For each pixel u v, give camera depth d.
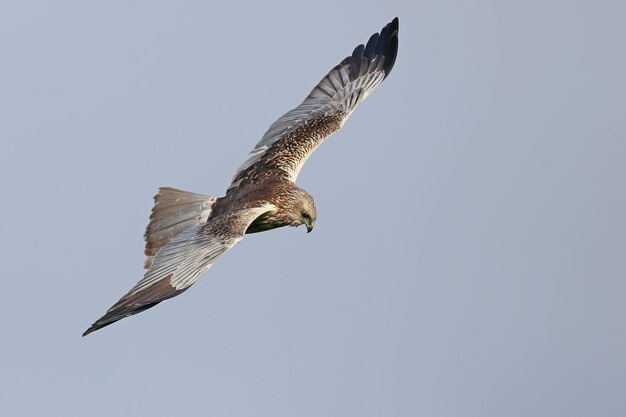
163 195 14.91
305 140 16.09
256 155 15.87
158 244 14.70
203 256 13.10
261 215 14.69
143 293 12.61
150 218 14.81
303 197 15.05
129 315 12.31
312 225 15.18
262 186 15.05
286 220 14.99
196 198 14.90
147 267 14.60
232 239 13.42
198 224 14.16
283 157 15.69
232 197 14.91
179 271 12.93
